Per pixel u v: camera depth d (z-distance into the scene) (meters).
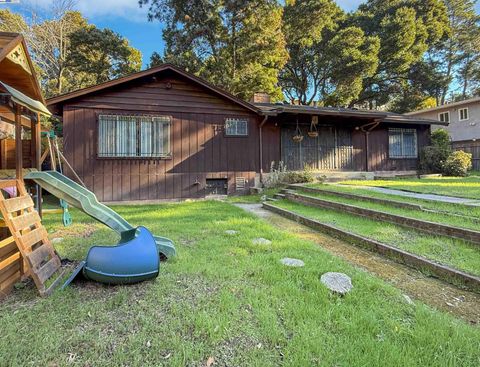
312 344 1.91
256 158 10.71
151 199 9.04
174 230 4.95
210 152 9.76
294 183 10.46
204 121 9.68
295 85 26.42
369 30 25.67
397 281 3.15
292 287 2.72
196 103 9.57
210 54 19.02
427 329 2.11
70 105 8.29
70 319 2.20
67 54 18.66
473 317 2.43
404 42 23.47
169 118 9.22
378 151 12.85
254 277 2.97
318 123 11.84
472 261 3.40
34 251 2.85
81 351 1.85
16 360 1.76
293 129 11.50
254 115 10.33
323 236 4.94
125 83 8.79
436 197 6.57
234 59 18.16
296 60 24.62
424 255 3.62
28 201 3.17
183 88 9.41
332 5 22.42
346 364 1.74
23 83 3.85
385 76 26.02
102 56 19.17
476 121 17.16
